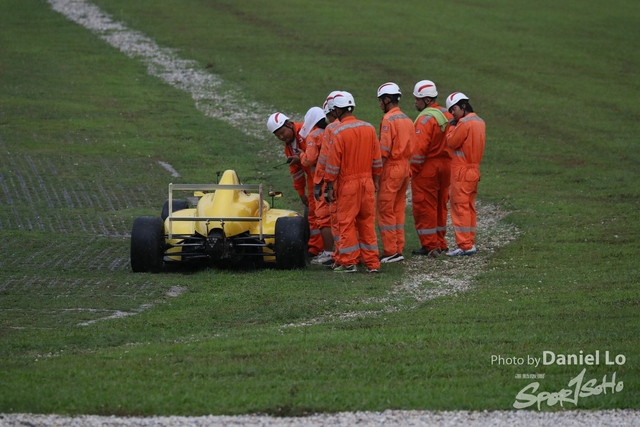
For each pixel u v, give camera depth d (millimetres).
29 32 140625
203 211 45031
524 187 71938
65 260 46750
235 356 29391
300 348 30203
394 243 47906
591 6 174375
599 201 65875
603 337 31297
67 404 24625
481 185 72875
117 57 128125
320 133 46781
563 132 94688
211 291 40625
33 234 53219
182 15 157250
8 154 78500
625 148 87875
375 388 26078
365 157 44094
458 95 48969
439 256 49562
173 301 38531
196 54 131125
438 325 33594
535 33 150750
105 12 157625
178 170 76688
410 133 47219
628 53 138000
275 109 104312
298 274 44125
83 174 72812
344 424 23469
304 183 50062
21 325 34750
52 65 121312
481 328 33000
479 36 147125
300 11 162875
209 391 25797
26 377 27219
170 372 27688
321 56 131000
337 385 26422
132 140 87188
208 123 96562
